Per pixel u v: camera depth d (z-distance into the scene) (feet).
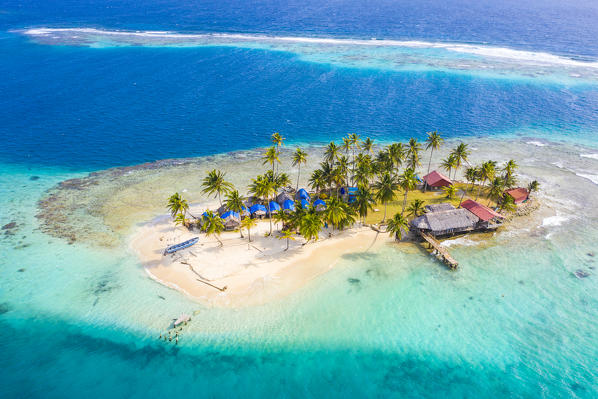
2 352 145.48
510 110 439.22
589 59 622.95
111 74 565.53
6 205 250.16
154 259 195.21
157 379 135.74
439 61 629.51
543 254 199.00
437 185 263.49
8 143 350.84
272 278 180.55
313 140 366.84
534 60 622.54
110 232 220.43
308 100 477.77
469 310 163.73
